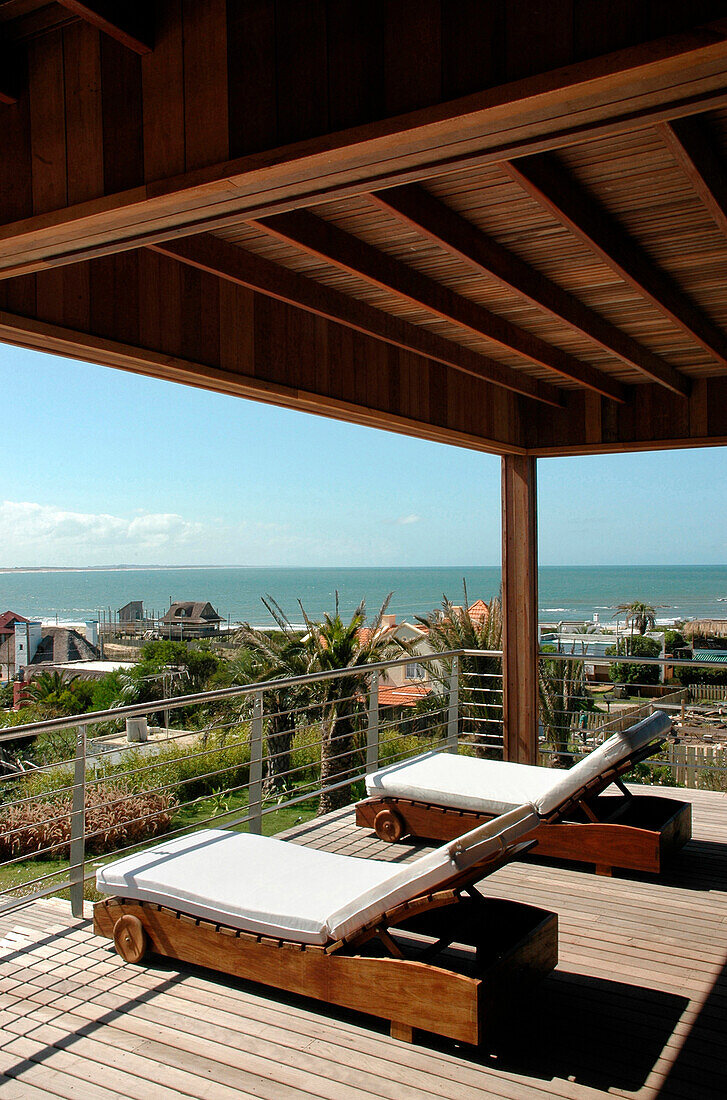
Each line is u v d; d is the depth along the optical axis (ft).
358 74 5.58
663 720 14.43
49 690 82.07
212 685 87.71
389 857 14.06
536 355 15.23
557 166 8.49
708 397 18.75
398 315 14.01
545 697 37.99
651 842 12.85
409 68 5.41
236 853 10.98
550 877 13.29
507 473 21.45
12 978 9.95
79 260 7.55
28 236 7.04
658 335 15.10
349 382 15.26
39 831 36.01
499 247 10.66
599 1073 7.98
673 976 9.93
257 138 5.93
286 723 45.32
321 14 5.75
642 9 4.64
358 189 6.17
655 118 5.10
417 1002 8.33
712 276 11.88
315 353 14.47
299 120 5.78
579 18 4.84
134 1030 8.79
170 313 11.60
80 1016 9.07
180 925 9.86
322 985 8.89
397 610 293.84
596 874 13.38
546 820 13.62
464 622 40.75
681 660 19.21
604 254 9.82
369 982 8.62
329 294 12.48
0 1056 8.30
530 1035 8.64
